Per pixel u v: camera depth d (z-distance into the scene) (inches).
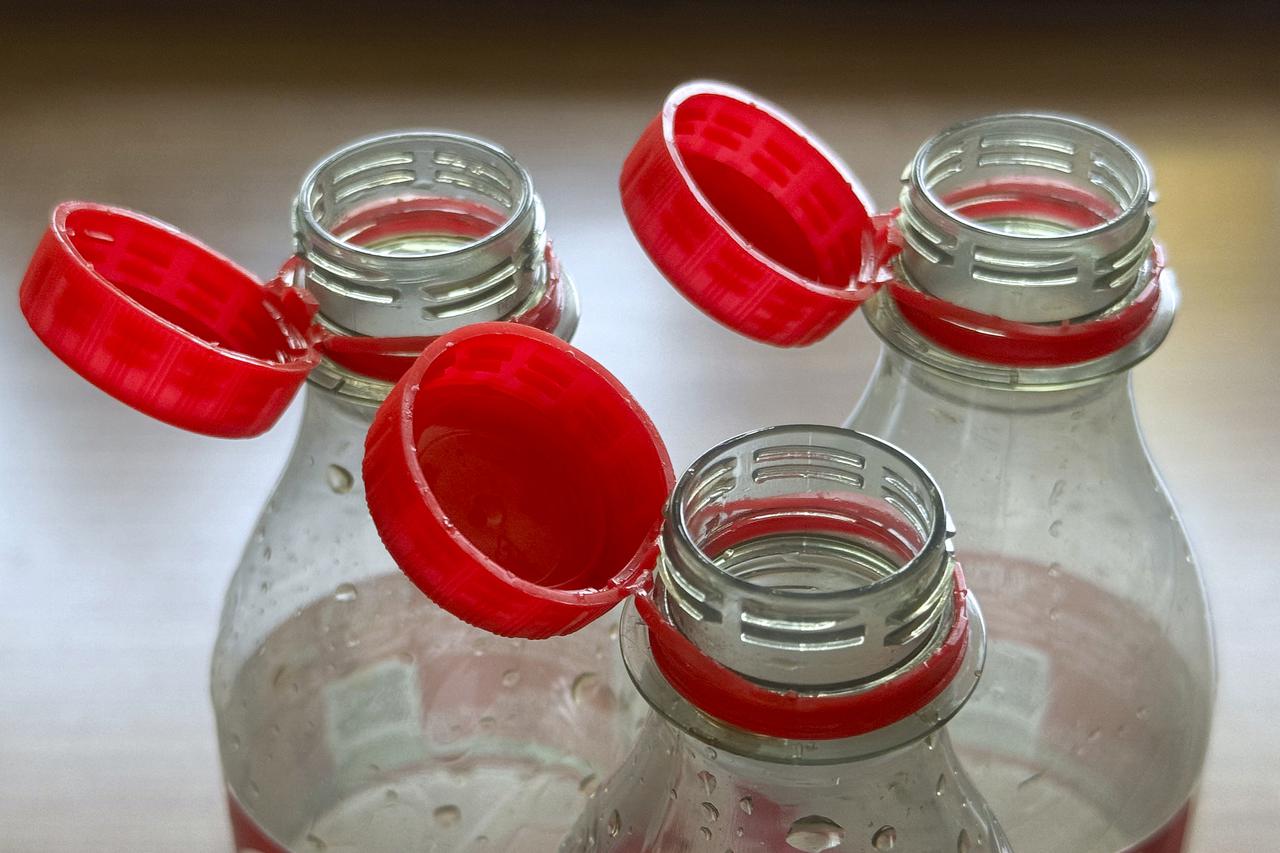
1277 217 20.6
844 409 18.6
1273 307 19.7
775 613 11.4
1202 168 21.1
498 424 12.6
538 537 12.5
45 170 21.2
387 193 13.6
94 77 22.7
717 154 13.4
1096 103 21.9
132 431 19.1
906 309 13.1
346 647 13.5
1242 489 18.4
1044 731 13.6
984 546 13.4
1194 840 16.3
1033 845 13.5
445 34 23.2
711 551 12.0
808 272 13.5
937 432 13.4
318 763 13.6
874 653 11.5
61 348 12.6
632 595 12.0
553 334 13.0
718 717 11.6
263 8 23.5
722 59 22.6
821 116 21.6
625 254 20.3
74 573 18.1
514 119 21.8
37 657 17.6
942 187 13.7
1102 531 13.5
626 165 13.2
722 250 12.8
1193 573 14.1
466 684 13.5
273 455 18.9
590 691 13.5
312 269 12.9
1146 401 19.0
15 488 18.6
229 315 13.1
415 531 12.0
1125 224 12.8
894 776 11.9
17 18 23.5
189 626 17.8
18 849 16.6
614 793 12.4
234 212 20.5
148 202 20.7
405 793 13.6
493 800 13.5
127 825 16.7
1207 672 14.1
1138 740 13.7
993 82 22.2
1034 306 12.9
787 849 12.0
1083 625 13.5
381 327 12.8
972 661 11.9
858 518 12.0
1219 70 22.4
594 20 23.2
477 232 13.6
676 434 18.4
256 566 13.8
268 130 21.7
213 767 17.0
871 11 23.2
